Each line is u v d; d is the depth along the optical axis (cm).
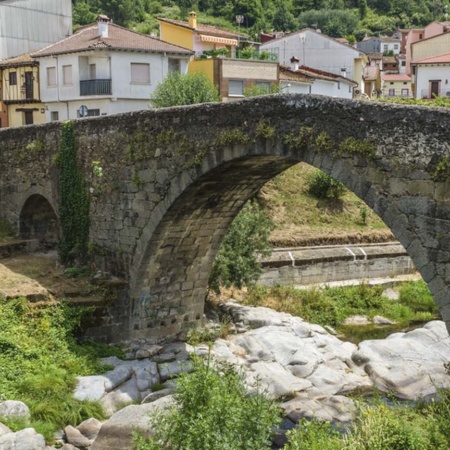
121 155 2038
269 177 1875
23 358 1766
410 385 1856
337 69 6216
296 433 1252
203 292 2266
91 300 2005
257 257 2675
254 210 2595
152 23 9181
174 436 1120
